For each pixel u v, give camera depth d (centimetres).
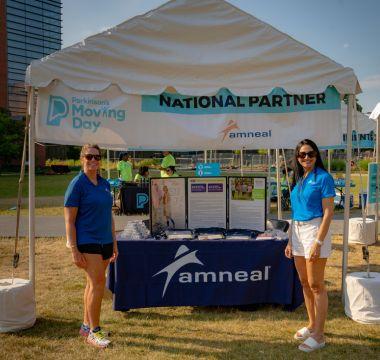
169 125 495
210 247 490
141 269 487
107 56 473
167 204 539
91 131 475
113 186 1520
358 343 411
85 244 389
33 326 452
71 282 617
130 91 482
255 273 494
